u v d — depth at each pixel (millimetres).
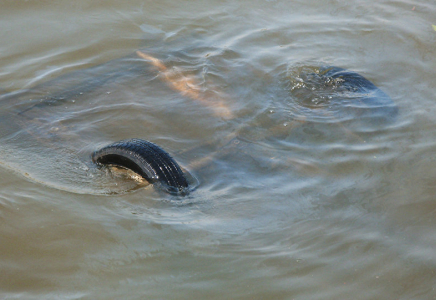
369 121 7590
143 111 7910
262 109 7988
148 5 11570
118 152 6254
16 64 9164
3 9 10859
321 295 4684
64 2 11367
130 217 5633
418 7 11836
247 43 10242
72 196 5934
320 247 5258
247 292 4707
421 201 5930
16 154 6699
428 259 5082
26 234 5301
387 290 4742
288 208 5840
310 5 11992
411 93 8391
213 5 11812
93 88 8562
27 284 4723
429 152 6812
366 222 5613
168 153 6367
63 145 6965
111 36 10328
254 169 6559
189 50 9930
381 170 6492
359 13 11578
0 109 7789
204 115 7820
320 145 7059
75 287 4730
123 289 4734
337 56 9789
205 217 5668
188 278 4863
